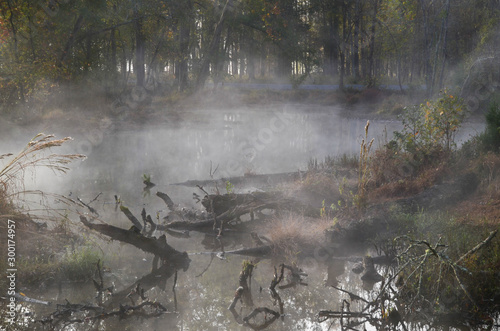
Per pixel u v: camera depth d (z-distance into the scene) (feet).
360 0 131.44
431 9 99.30
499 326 13.57
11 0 62.08
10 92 64.34
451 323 13.76
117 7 84.38
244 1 115.44
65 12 68.18
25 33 67.05
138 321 13.75
